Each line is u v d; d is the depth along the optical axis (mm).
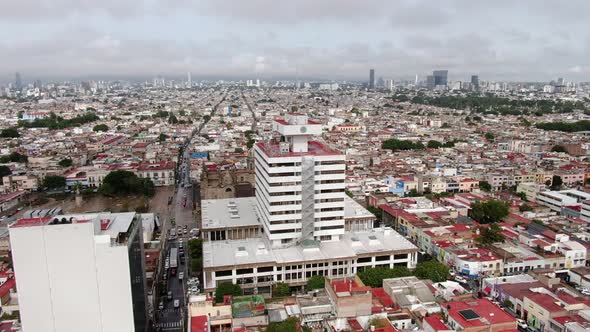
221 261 195000
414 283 165875
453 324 137375
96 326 121000
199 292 193250
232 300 152000
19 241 113062
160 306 184125
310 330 139000
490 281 185500
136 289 139250
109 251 118125
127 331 122875
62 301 118000
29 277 115125
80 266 117438
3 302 167750
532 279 186625
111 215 148375
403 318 142125
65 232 115312
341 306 141625
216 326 142625
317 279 183125
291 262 195375
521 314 165250
